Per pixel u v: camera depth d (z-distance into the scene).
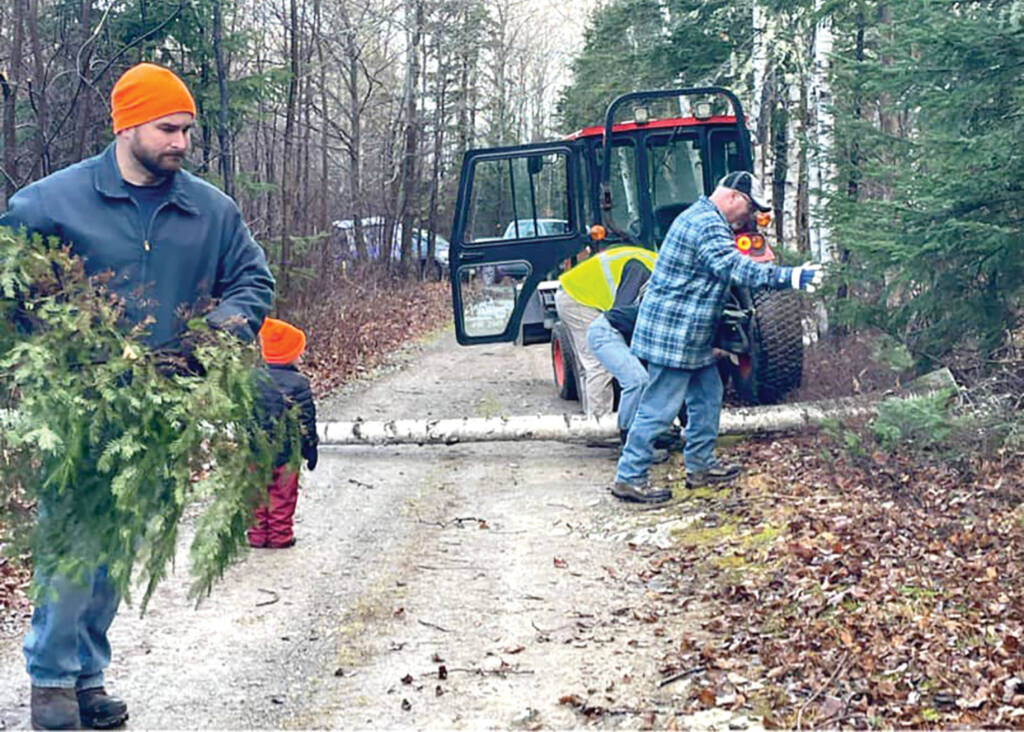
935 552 6.09
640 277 9.06
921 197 8.23
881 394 8.95
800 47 15.51
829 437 8.52
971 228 7.79
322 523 7.90
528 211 13.05
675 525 7.54
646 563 6.88
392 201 34.66
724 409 9.62
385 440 10.11
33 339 3.84
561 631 5.76
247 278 4.48
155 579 3.98
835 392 10.08
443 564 6.95
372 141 37.28
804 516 7.08
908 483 7.30
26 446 3.84
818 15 12.91
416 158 35.78
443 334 21.88
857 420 8.41
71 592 4.15
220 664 5.34
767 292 10.23
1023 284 8.38
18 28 13.48
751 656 5.25
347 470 9.55
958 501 6.81
